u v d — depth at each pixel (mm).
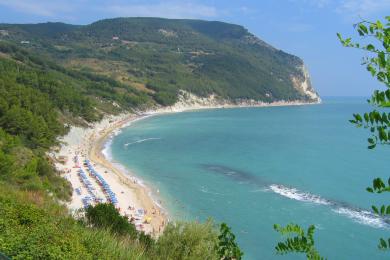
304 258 41438
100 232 14312
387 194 63969
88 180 67125
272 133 148000
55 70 188000
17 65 133250
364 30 4062
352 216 53438
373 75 4047
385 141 3918
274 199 61781
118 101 191375
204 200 61531
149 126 160375
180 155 98188
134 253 13000
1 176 37594
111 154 97625
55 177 60031
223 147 112062
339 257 41625
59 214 18297
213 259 15898
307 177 76562
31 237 12289
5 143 58469
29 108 89812
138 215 54406
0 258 7758
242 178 75562
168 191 66312
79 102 133875
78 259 11492
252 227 50031
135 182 71250
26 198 20500
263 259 41625
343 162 92312
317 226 49938
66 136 103688
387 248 4543
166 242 17062
